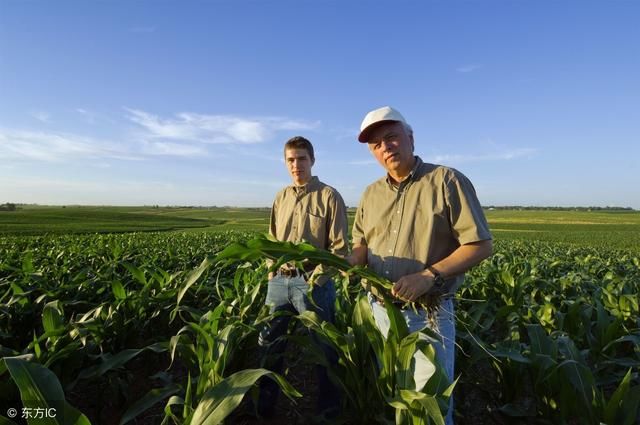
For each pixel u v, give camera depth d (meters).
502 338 4.78
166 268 8.30
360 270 2.12
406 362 2.14
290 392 1.89
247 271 5.41
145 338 4.84
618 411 2.38
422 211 2.29
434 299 2.17
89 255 9.20
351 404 2.92
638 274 8.56
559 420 2.85
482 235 2.11
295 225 3.53
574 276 6.57
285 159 3.57
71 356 2.95
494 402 3.42
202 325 2.96
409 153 2.39
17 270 5.15
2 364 2.38
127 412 2.29
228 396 1.84
